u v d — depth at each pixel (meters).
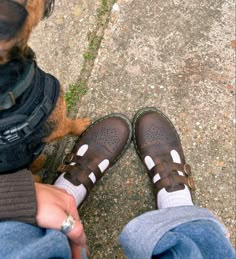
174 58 0.77
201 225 0.51
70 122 0.70
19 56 0.46
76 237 0.45
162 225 0.53
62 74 0.79
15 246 0.38
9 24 0.41
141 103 0.77
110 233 0.72
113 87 0.78
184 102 0.76
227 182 0.72
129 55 0.78
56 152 0.77
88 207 0.74
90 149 0.75
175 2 0.80
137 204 0.73
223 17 0.79
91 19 0.81
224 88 0.75
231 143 0.73
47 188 0.47
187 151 0.74
